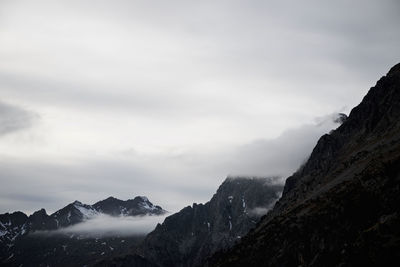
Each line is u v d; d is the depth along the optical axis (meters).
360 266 187.25
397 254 178.00
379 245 187.62
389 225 195.62
